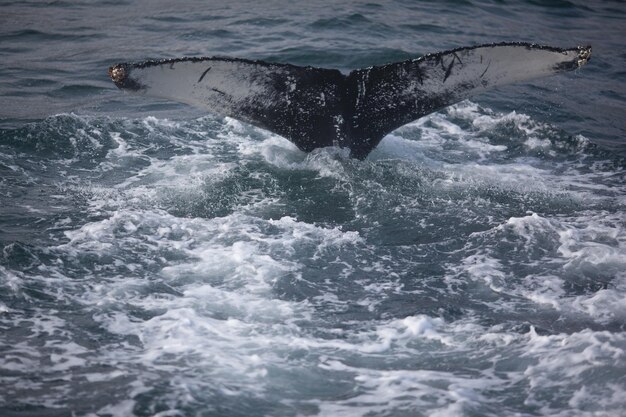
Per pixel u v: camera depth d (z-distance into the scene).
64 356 21.53
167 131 39.19
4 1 66.56
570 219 31.20
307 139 33.44
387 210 31.41
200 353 21.91
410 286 26.23
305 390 20.61
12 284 24.94
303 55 54.00
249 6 66.19
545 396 20.22
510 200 32.78
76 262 26.62
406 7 67.69
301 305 24.83
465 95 31.75
